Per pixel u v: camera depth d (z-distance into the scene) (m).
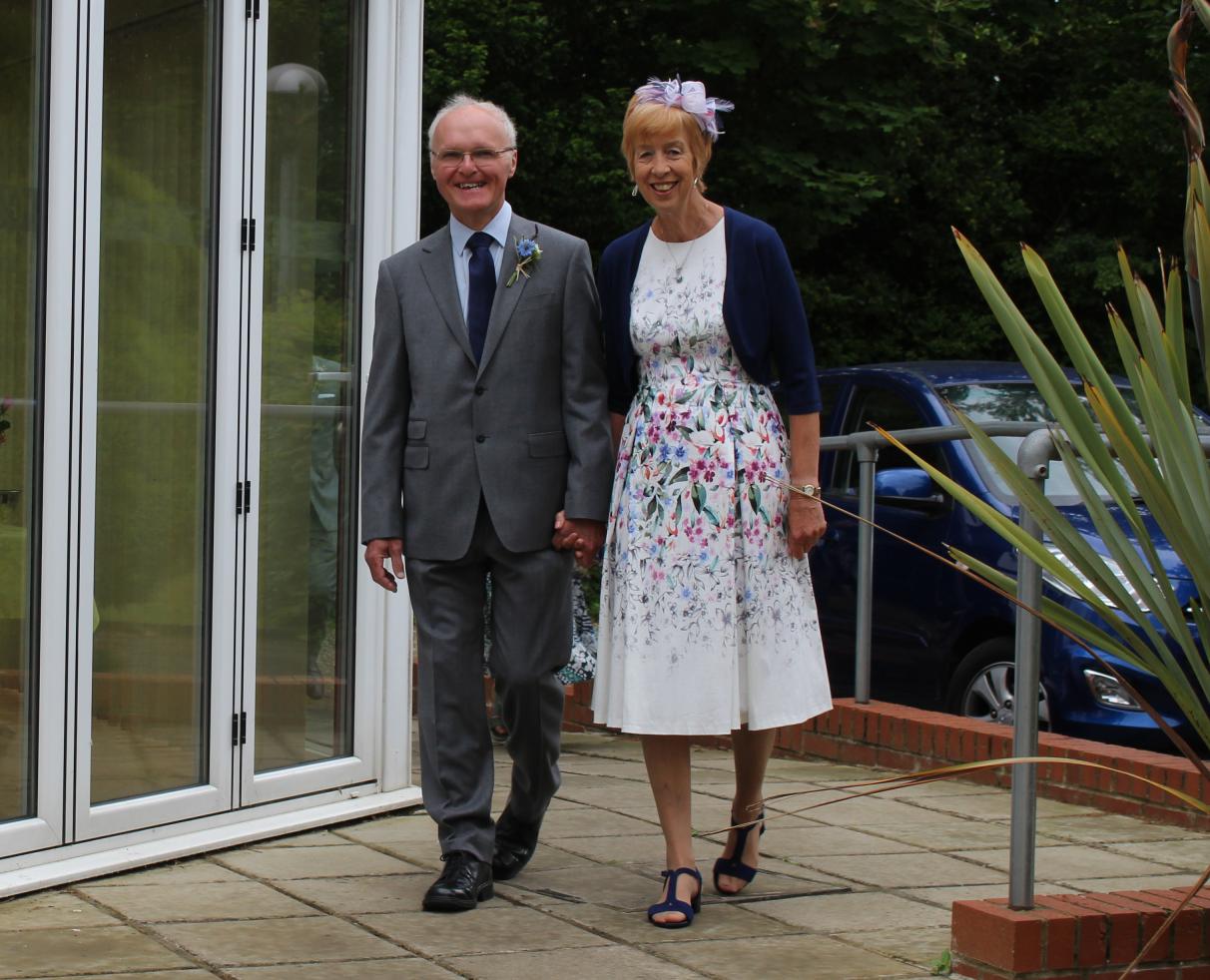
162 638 4.54
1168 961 3.51
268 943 3.62
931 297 17.34
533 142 14.41
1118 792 5.27
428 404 4.11
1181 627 3.04
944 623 7.26
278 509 4.87
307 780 4.91
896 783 3.01
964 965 3.49
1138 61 17.81
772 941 3.71
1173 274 3.17
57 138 4.19
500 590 4.14
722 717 3.86
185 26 4.57
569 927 3.80
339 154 5.02
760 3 14.10
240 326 4.71
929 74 16.28
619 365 4.07
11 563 4.15
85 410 4.26
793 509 3.98
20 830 4.12
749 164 14.45
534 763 4.20
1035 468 3.63
